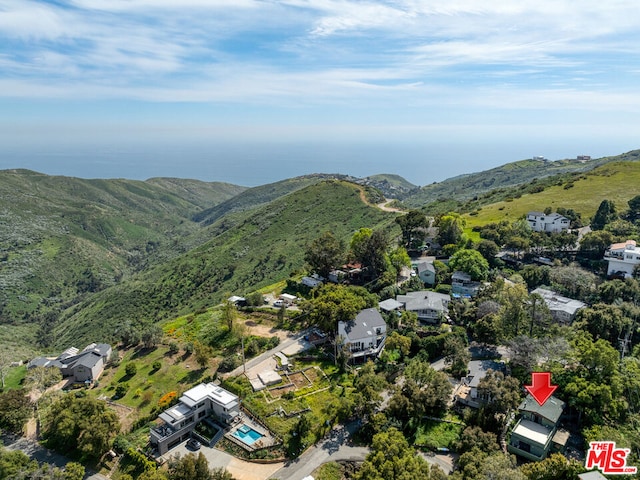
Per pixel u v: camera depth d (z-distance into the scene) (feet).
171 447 191.93
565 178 638.94
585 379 201.67
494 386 196.75
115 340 322.55
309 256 360.89
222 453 185.98
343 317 253.65
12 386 252.83
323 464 177.47
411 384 208.13
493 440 176.96
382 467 151.74
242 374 235.81
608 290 294.46
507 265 379.14
